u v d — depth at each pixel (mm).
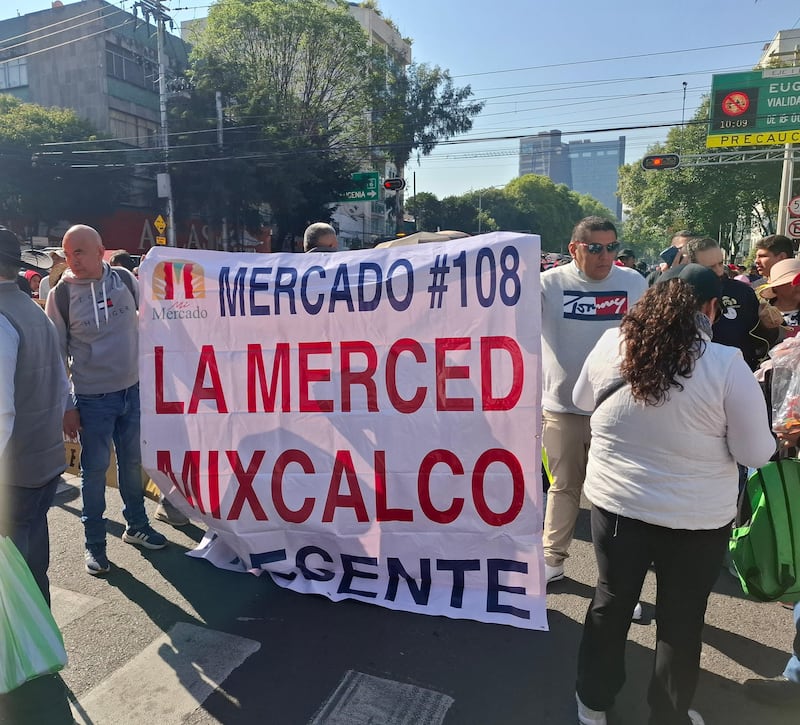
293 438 3092
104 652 2689
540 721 2289
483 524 2885
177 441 3213
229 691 2447
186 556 3592
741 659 2689
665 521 1930
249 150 27188
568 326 3137
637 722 2297
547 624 2791
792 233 12586
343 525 3062
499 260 2834
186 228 31766
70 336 3357
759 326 3646
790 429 2518
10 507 2391
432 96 36562
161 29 26828
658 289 1938
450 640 2770
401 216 51094
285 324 3090
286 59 31781
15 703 2150
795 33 40906
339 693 2430
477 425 2865
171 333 3215
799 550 2268
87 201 29078
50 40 34656
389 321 2971
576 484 3238
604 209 126688
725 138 22219
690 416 1866
